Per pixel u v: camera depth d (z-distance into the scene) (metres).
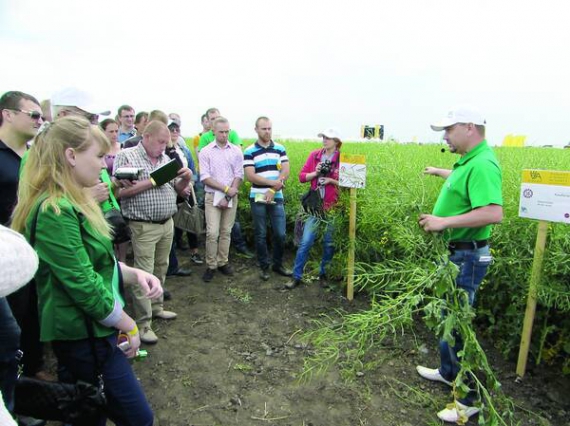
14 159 2.96
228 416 2.81
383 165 4.88
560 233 3.20
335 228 4.79
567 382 3.16
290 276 5.30
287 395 3.03
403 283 2.89
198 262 5.78
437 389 3.09
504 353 3.44
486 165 2.57
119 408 1.97
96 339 1.89
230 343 3.75
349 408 2.89
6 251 0.90
